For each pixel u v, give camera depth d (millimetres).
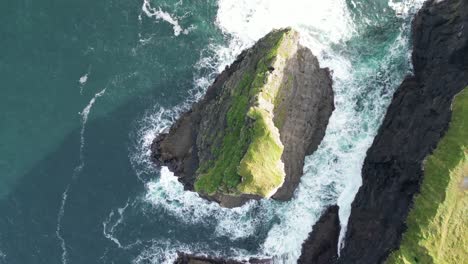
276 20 65875
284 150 59250
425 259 51906
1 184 64438
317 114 61688
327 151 63594
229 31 66062
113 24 66375
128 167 64688
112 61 65938
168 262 64000
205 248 64125
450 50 57531
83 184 64250
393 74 64250
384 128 61625
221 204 62094
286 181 61125
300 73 58562
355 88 64438
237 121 55875
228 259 63750
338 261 60094
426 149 54781
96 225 63781
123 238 63750
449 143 53781
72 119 65312
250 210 64312
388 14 65875
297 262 63094
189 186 63844
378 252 54625
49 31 66312
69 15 66500
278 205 64125
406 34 65000
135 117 65188
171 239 64125
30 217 63844
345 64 64938
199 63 65812
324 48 65312
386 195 56719
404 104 60812
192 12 66438
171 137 64375
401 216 54125
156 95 65500
